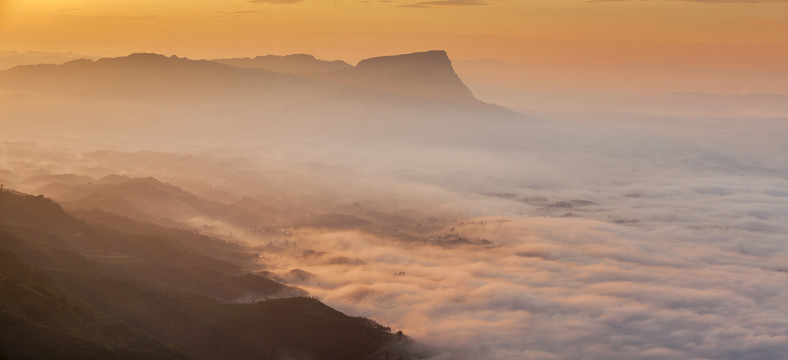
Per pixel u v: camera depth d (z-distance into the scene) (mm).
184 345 155250
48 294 145000
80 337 136500
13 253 156375
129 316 158750
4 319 132375
